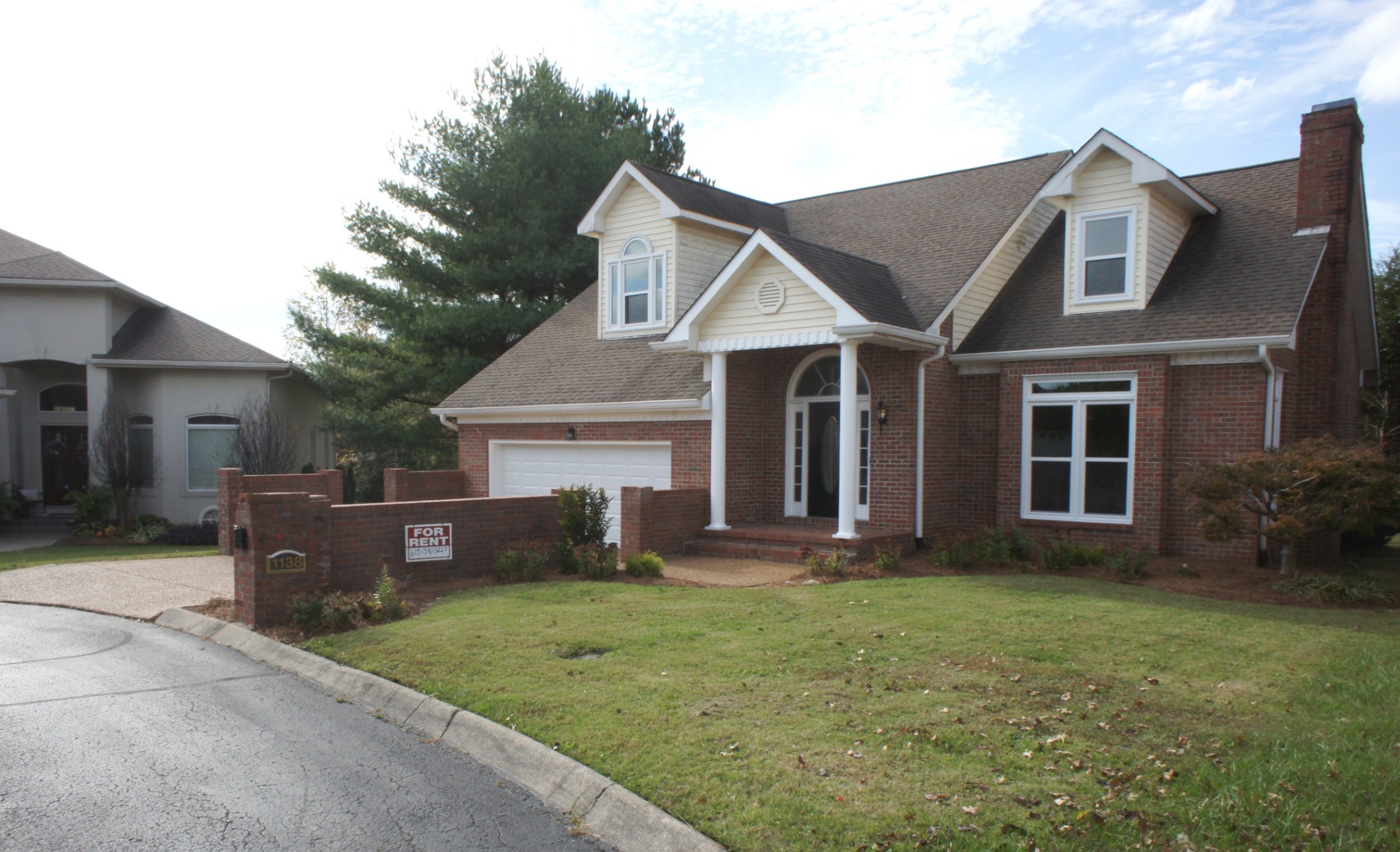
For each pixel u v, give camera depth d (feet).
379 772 18.34
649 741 18.34
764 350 52.65
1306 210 44.78
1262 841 13.62
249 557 30.60
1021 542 41.93
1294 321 38.81
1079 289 46.21
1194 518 41.04
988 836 13.93
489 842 15.20
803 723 19.13
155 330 80.94
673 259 57.06
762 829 14.51
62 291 75.72
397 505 36.86
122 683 24.70
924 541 45.73
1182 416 41.73
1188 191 45.24
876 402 47.29
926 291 47.21
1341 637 26.50
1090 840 13.79
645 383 53.67
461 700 21.62
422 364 83.66
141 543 70.69
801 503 51.83
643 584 37.32
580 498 42.83
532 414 58.44
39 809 16.28
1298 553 40.47
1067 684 21.63
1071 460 44.32
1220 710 19.76
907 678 22.31
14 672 25.80
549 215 83.66
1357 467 33.53
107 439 73.10
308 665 26.07
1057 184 45.91
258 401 77.66
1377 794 15.11
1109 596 32.83
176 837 15.17
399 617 31.19
